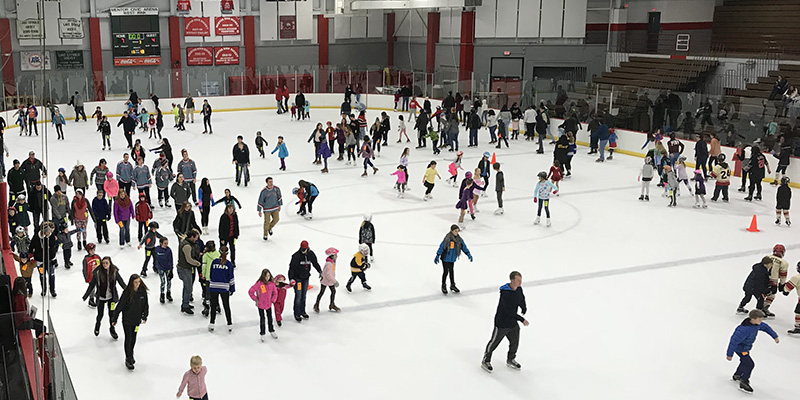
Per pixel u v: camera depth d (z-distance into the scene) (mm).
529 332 12312
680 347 11859
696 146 24172
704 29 38625
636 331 12430
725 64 34344
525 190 22750
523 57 41406
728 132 25422
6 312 11203
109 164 25391
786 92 29031
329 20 46469
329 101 42031
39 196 15602
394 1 39688
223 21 43406
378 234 17766
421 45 46938
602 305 13523
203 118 34938
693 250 16891
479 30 41719
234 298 13578
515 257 16203
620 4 38781
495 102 35000
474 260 15938
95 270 11719
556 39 40938
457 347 11734
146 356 11219
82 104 35125
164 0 41812
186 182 17688
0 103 32500
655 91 28156
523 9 40812
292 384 10492
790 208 20922
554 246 17047
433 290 14133
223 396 10117
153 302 13312
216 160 26656
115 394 10078
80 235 16016
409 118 36781
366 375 10781
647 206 21031
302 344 11750
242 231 17859
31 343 10062
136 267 15070
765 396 10352
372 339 11969
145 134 32031
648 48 39719
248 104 40875
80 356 11164
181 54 42844
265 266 15320
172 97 38656
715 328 12625
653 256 16422
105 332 12031
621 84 37438
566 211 20344
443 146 29984
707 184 24094
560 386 10547
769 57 32812
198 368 9141
